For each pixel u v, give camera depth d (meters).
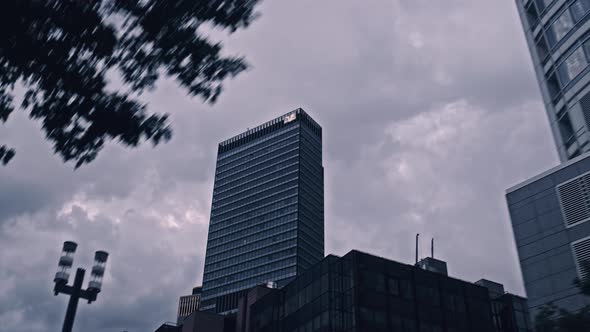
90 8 9.41
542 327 14.62
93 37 9.56
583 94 37.19
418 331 51.56
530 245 35.22
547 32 42.50
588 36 37.75
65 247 14.24
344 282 52.47
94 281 14.15
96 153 10.80
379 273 53.28
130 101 10.35
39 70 9.68
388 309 51.22
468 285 58.59
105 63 9.91
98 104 10.18
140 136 10.77
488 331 56.19
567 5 40.44
